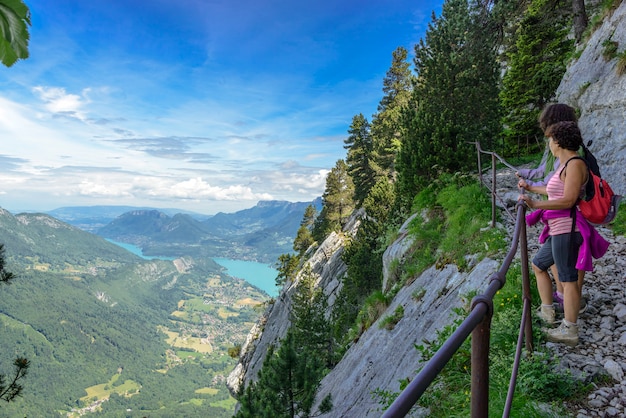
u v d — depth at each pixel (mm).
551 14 17266
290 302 44656
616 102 9555
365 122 49438
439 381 4629
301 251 73000
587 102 10938
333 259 42781
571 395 3496
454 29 16859
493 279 1954
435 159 13883
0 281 7531
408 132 15734
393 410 951
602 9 12789
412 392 1018
